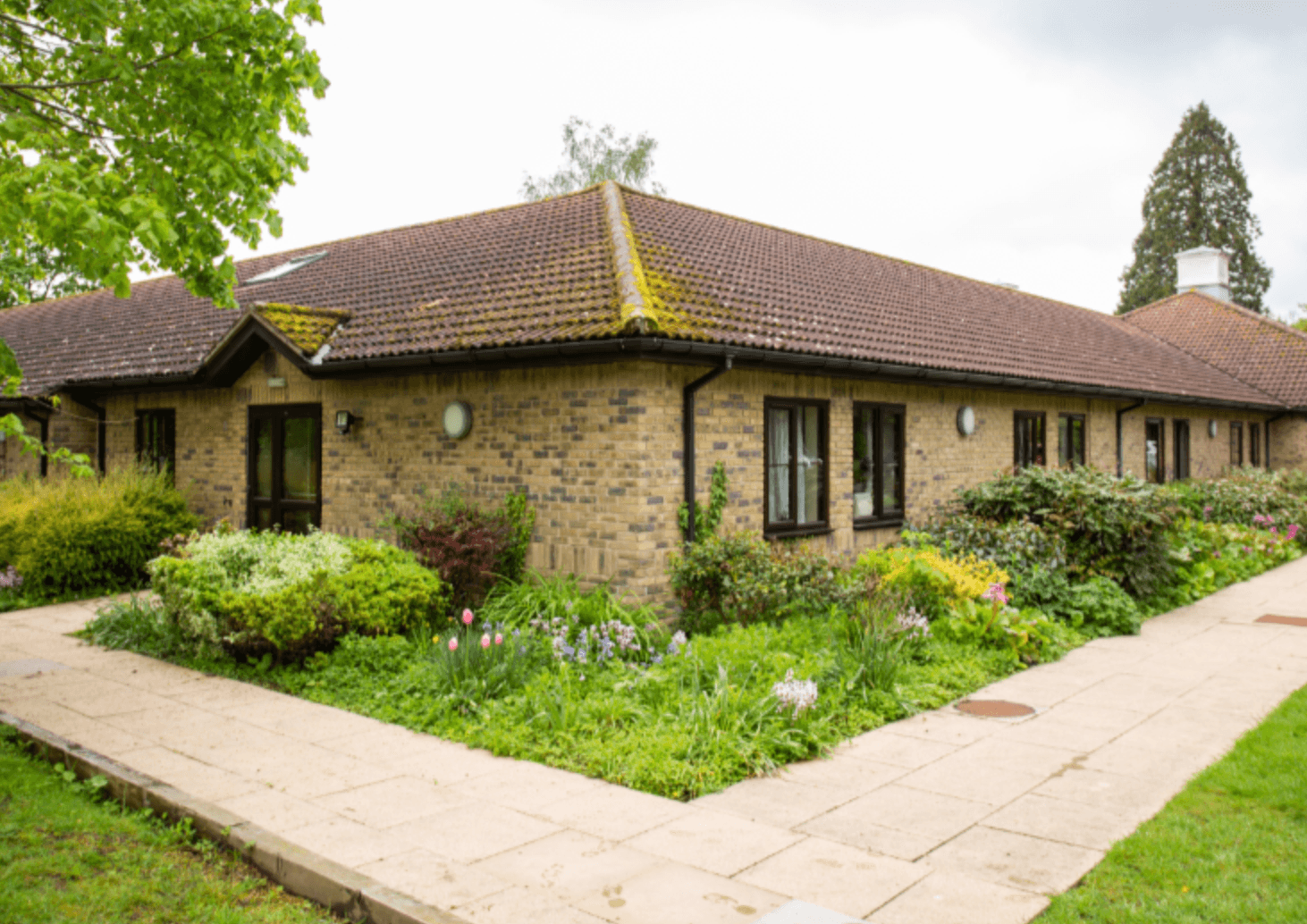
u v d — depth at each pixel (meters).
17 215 5.30
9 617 10.52
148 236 5.46
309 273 15.27
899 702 6.86
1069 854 4.36
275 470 12.10
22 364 16.38
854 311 13.32
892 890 3.99
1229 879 4.02
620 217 11.87
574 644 7.74
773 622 8.50
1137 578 10.64
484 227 14.31
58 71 7.04
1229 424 23.50
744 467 9.84
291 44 6.60
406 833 4.62
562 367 9.14
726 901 3.88
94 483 12.34
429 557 9.10
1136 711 6.84
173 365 13.25
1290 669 8.11
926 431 12.98
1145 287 44.88
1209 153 44.41
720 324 9.55
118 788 5.34
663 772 5.34
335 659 7.77
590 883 4.06
